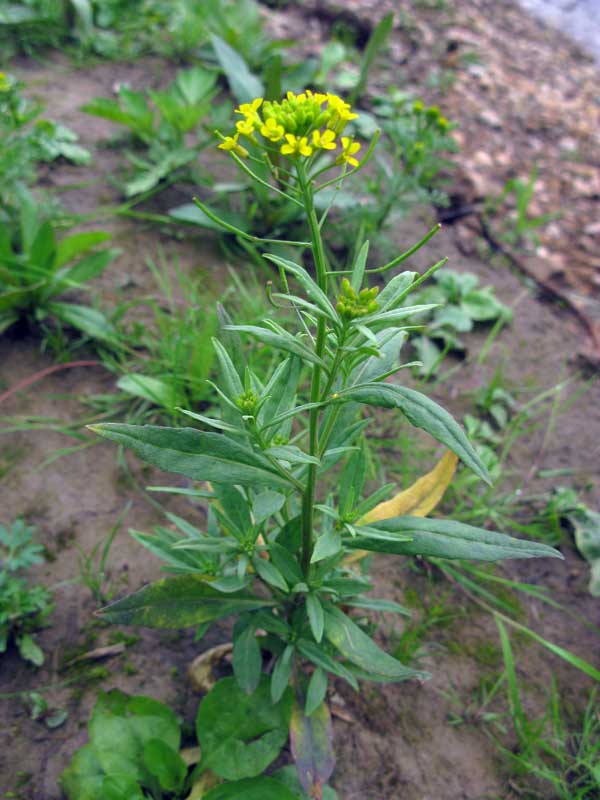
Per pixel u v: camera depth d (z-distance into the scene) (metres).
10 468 0.33
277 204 0.46
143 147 0.52
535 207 0.55
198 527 0.32
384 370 0.21
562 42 0.80
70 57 0.60
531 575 0.33
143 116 0.49
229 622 0.29
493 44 0.75
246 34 0.61
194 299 0.40
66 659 0.27
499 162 0.59
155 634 0.28
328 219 0.47
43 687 0.26
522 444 0.39
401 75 0.66
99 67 0.60
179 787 0.23
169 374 0.36
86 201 0.47
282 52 0.64
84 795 0.22
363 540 0.21
